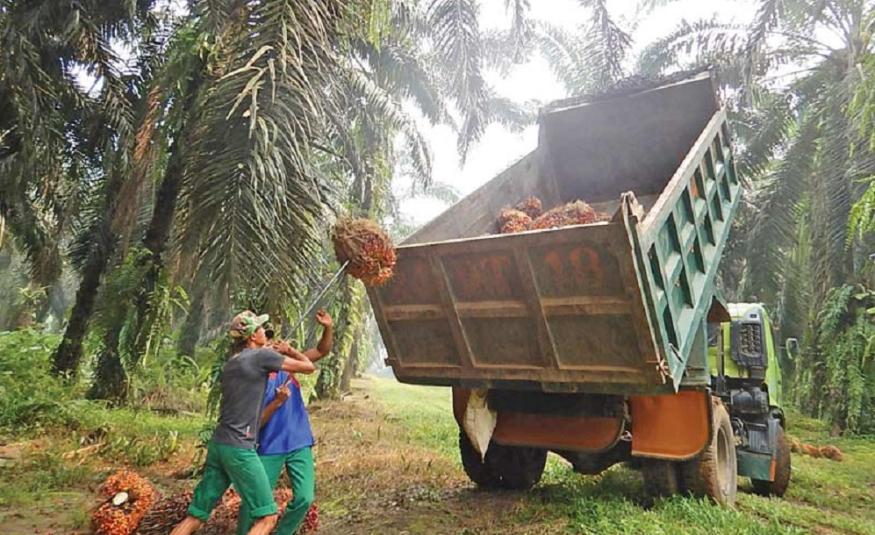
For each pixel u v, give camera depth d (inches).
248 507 132.1
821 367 512.1
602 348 155.6
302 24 201.5
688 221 187.2
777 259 458.9
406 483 236.5
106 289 374.3
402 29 420.5
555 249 153.3
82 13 329.1
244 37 202.8
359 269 154.3
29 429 306.7
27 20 314.7
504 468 223.9
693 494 196.9
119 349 364.8
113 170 414.3
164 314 360.2
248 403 133.3
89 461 255.6
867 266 449.1
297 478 141.6
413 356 193.5
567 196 287.6
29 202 476.4
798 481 298.7
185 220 205.5
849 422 488.7
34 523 176.2
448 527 179.9
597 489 225.5
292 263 200.2
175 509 171.5
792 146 460.8
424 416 489.7
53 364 422.0
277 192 191.0
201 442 263.3
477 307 172.4
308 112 198.2
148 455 264.4
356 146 455.2
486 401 209.6
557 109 276.8
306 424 146.5
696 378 184.5
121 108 347.6
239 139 189.8
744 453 259.1
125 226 377.7
